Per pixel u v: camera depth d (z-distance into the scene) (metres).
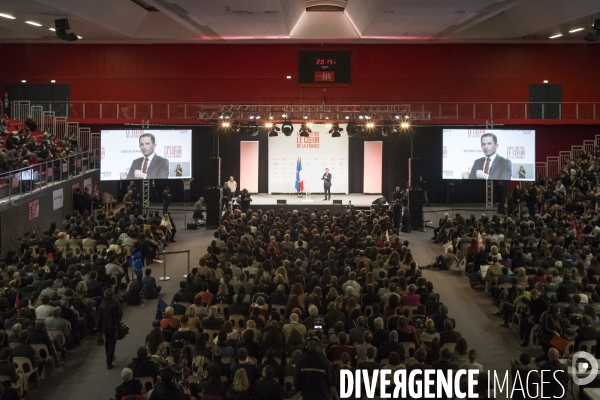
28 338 13.82
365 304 16.27
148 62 43.97
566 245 23.08
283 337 13.16
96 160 37.72
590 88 43.78
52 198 29.77
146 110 41.38
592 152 41.00
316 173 42.28
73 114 41.12
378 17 34.28
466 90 43.88
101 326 15.16
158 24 42.22
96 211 29.11
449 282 23.52
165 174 36.16
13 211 25.73
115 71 44.00
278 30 39.31
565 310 15.51
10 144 30.03
